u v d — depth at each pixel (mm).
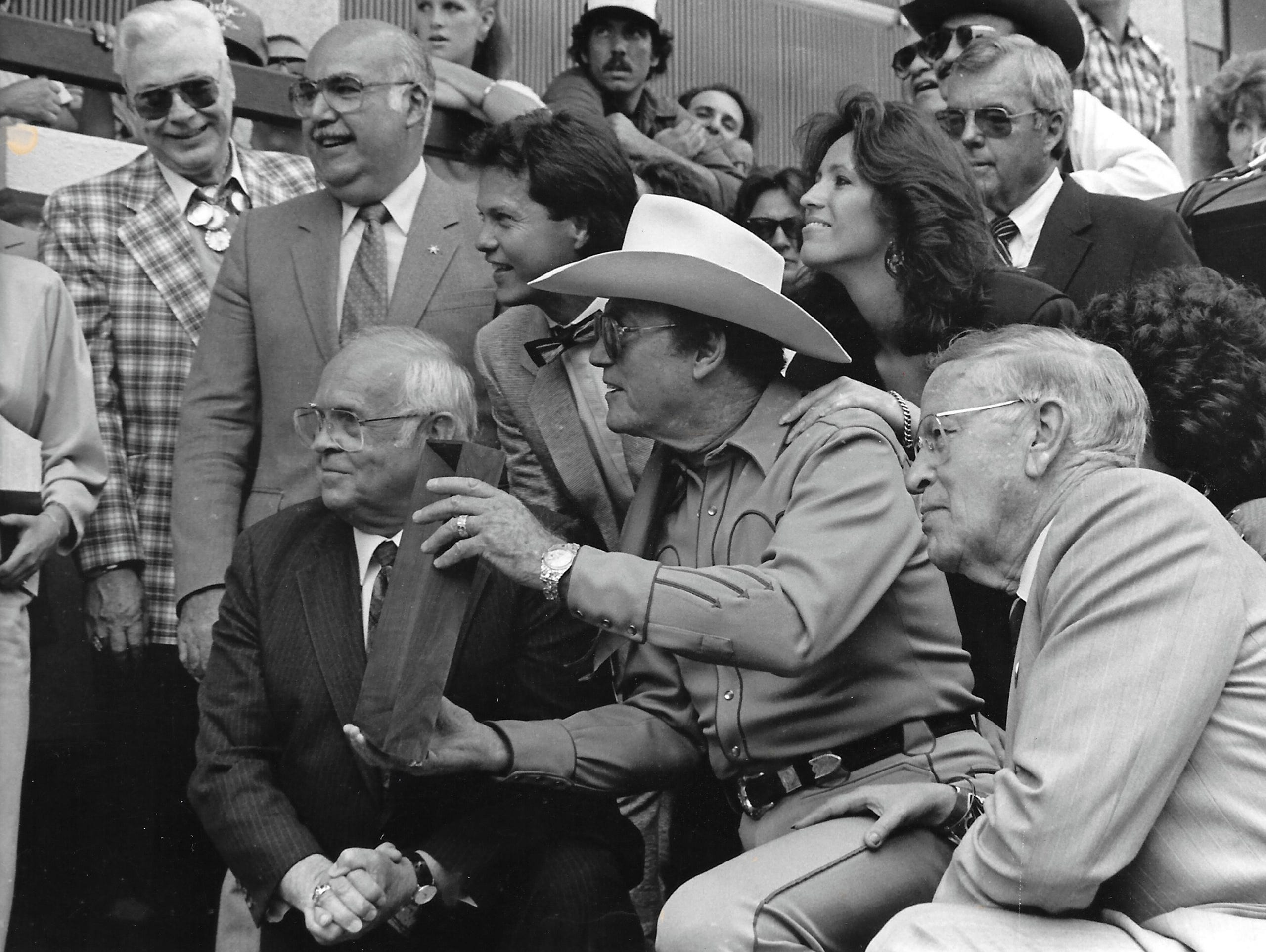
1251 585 2275
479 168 3742
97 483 4031
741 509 2965
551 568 2740
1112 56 5711
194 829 4059
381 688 2826
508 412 3736
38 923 3900
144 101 4301
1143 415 2480
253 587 3262
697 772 3211
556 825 3162
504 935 3113
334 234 4020
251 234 4043
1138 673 2191
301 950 3082
